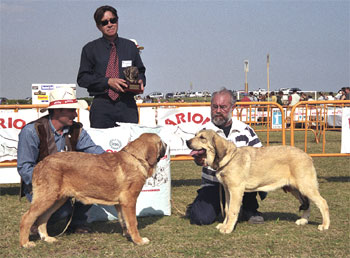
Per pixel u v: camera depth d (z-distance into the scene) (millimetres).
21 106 7547
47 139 4762
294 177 5062
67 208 4879
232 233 4969
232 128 5668
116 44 6359
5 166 7547
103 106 6250
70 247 4461
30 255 4172
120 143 5934
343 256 4117
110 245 4535
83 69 6305
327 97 26328
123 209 4473
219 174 4996
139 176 4449
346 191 7652
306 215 5473
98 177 4348
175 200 7125
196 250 4312
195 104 7879
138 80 6152
